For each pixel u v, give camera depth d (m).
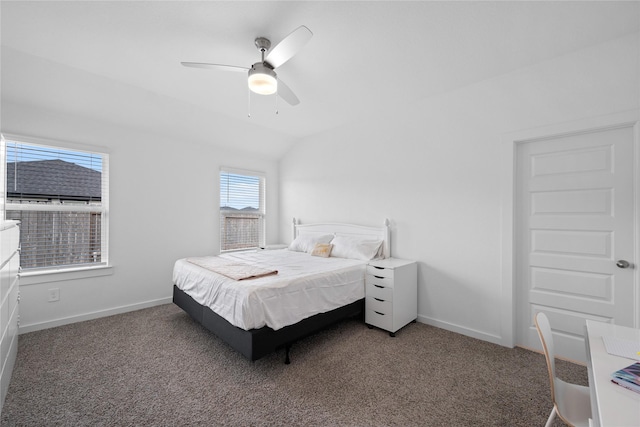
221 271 2.53
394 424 1.55
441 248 2.91
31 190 2.74
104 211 3.17
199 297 2.55
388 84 2.73
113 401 1.71
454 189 2.82
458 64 2.36
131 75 2.58
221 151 4.18
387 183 3.40
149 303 3.44
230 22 1.85
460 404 1.71
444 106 2.90
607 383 0.86
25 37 2.02
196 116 3.47
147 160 3.44
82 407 1.65
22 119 2.64
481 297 2.63
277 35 1.98
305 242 3.94
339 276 2.68
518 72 2.43
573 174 2.23
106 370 2.04
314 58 2.28
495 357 2.27
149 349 2.37
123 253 3.25
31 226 2.75
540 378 1.98
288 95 2.41
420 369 2.10
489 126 2.59
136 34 1.98
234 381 1.93
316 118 3.68
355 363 2.18
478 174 2.66
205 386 1.88
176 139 3.69
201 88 2.85
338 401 1.74
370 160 3.59
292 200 4.74
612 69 2.02
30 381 1.89
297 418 1.59
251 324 1.96
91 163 3.09
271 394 1.80
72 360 2.17
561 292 2.29
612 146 2.07
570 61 2.18
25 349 2.32
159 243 3.54
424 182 3.05
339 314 2.67
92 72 2.52
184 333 2.69
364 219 3.65
